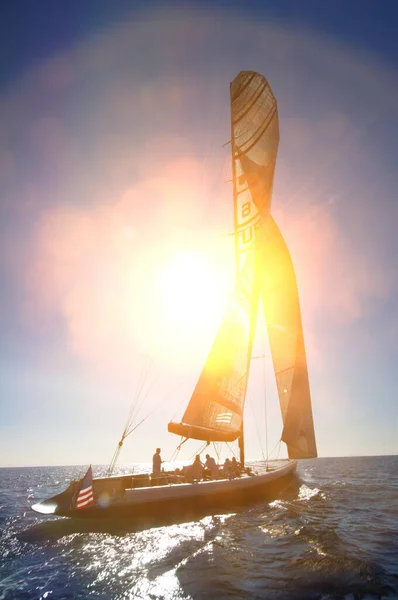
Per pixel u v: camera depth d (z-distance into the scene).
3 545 9.77
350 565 7.30
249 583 6.51
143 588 6.46
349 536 10.17
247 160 21.19
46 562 8.18
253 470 18.89
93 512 10.82
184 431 15.92
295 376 19.75
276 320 20.88
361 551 8.56
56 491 29.22
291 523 11.59
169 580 6.78
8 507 18.25
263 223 20.34
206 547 8.85
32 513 15.62
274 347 20.84
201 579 6.76
